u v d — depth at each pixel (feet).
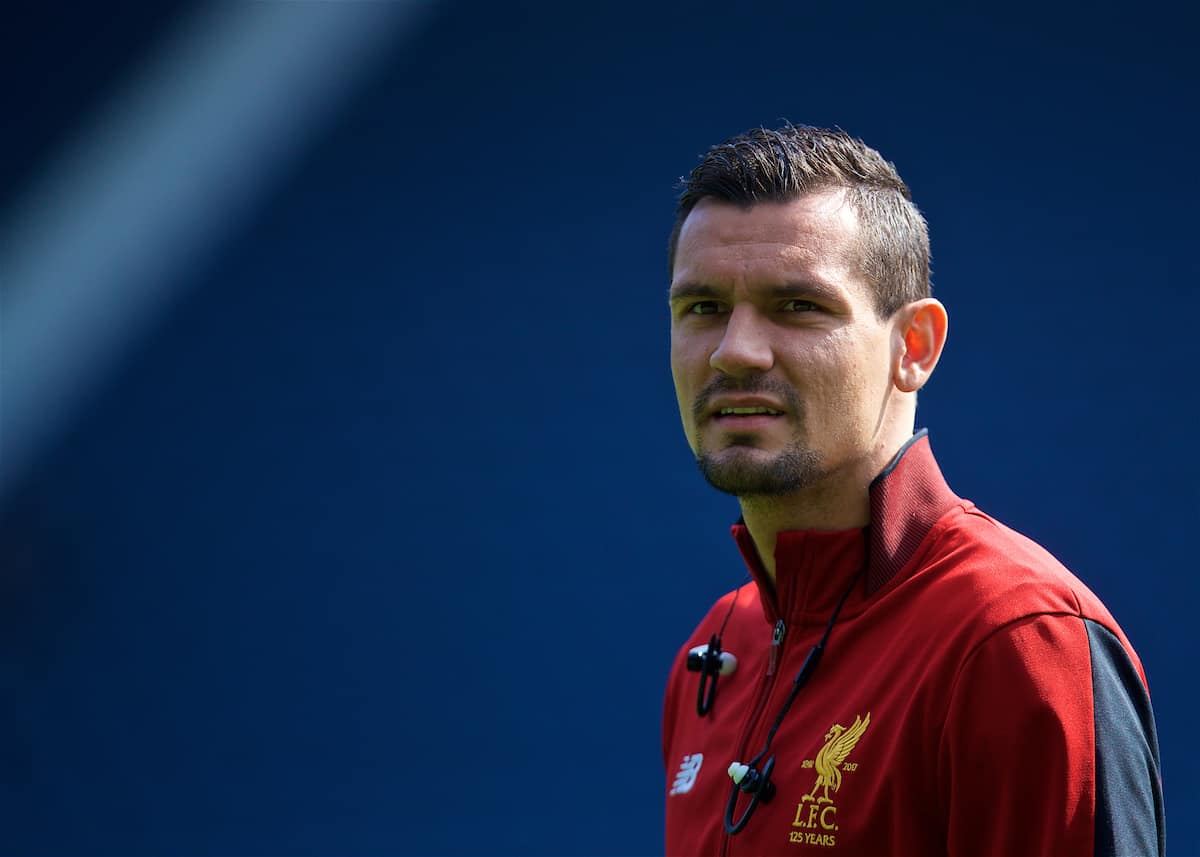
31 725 54.13
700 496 53.16
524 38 54.95
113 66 56.39
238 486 55.11
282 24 56.03
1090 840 15.47
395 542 54.34
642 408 53.72
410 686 53.57
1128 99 50.85
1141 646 49.14
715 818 19.81
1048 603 16.56
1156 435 49.93
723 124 53.57
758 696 19.84
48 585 54.80
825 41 52.95
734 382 18.08
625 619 52.90
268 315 55.67
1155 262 50.39
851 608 18.90
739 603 23.25
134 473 55.52
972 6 51.98
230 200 55.93
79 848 53.42
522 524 53.93
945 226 51.42
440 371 54.80
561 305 54.39
